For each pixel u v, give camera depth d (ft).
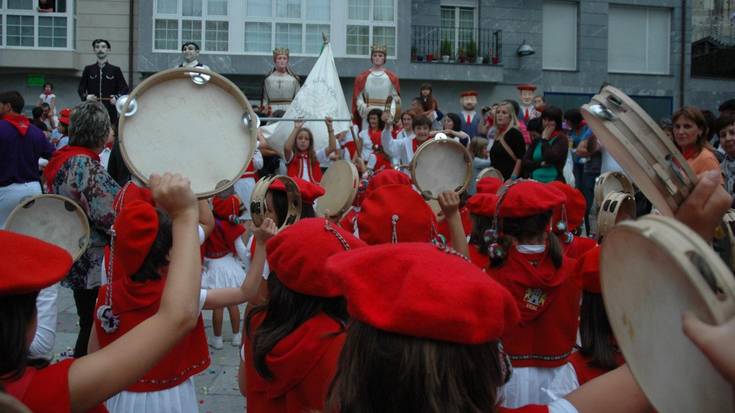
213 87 7.35
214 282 18.24
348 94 70.08
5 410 3.69
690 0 79.00
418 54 72.23
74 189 15.62
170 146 7.16
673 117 19.86
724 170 21.70
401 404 4.64
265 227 10.81
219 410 15.71
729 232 7.40
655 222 3.70
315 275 7.77
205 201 13.25
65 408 5.32
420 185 13.87
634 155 5.38
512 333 10.03
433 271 4.79
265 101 44.04
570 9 76.54
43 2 65.41
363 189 21.49
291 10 68.85
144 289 9.71
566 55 76.84
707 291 3.32
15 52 65.57
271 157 35.47
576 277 10.15
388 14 69.92
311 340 7.72
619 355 9.90
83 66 67.31
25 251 5.10
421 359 4.59
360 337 4.91
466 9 74.13
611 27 78.43
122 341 5.76
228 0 67.87
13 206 23.07
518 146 28.78
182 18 67.46
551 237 10.30
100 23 67.15
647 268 3.84
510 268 10.19
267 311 8.42
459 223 11.18
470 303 4.67
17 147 23.11
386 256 5.00
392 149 33.35
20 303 5.11
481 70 71.20
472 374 4.71
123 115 6.97
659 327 3.80
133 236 9.57
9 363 5.08
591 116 5.58
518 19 73.92
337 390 5.03
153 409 9.91
